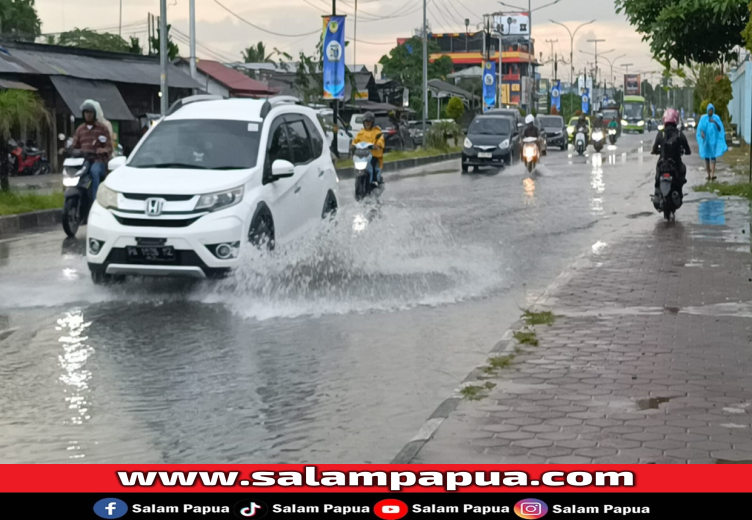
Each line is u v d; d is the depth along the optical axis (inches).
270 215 460.8
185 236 422.3
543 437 230.5
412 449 224.4
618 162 1577.3
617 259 508.7
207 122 484.4
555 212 780.0
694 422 240.4
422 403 272.2
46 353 331.3
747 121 1969.7
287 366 312.5
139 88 1723.7
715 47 953.5
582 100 4731.8
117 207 430.0
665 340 326.6
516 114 1611.7
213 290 433.7
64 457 231.6
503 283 458.0
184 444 240.2
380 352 329.7
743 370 288.7
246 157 465.7
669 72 987.3
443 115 3358.8
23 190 982.4
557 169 1393.9
